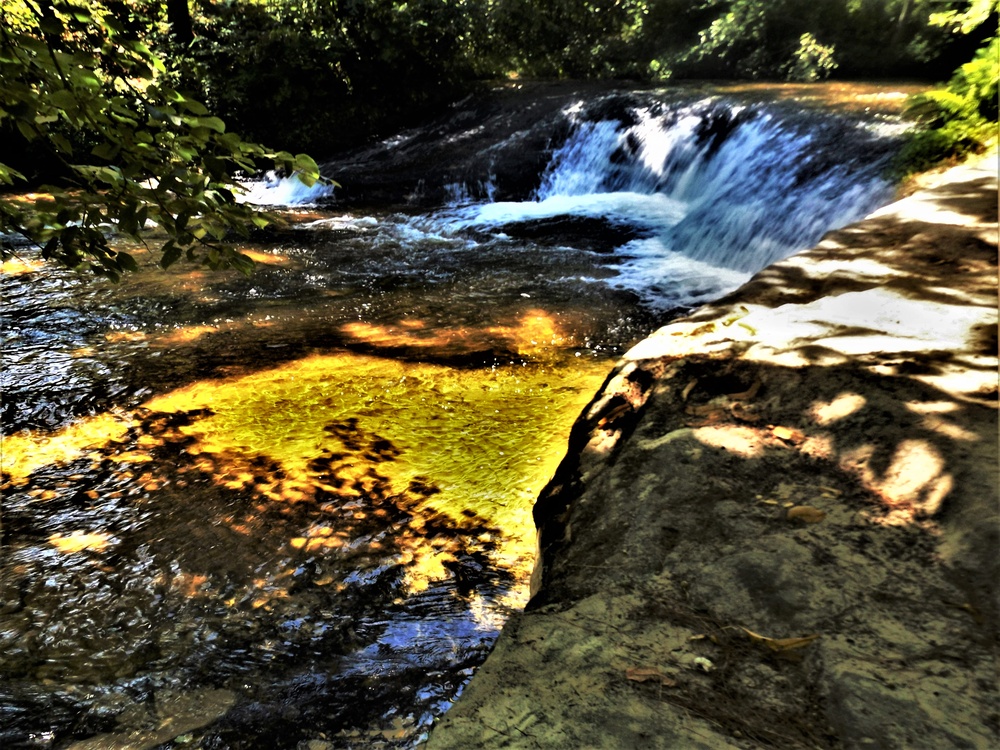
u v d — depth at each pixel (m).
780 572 2.27
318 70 14.38
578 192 11.91
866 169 7.90
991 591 2.14
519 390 5.27
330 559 3.56
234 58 14.01
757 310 4.06
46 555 3.59
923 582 2.20
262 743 2.55
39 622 3.19
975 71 7.84
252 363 5.67
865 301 4.07
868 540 2.38
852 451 2.81
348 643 3.06
